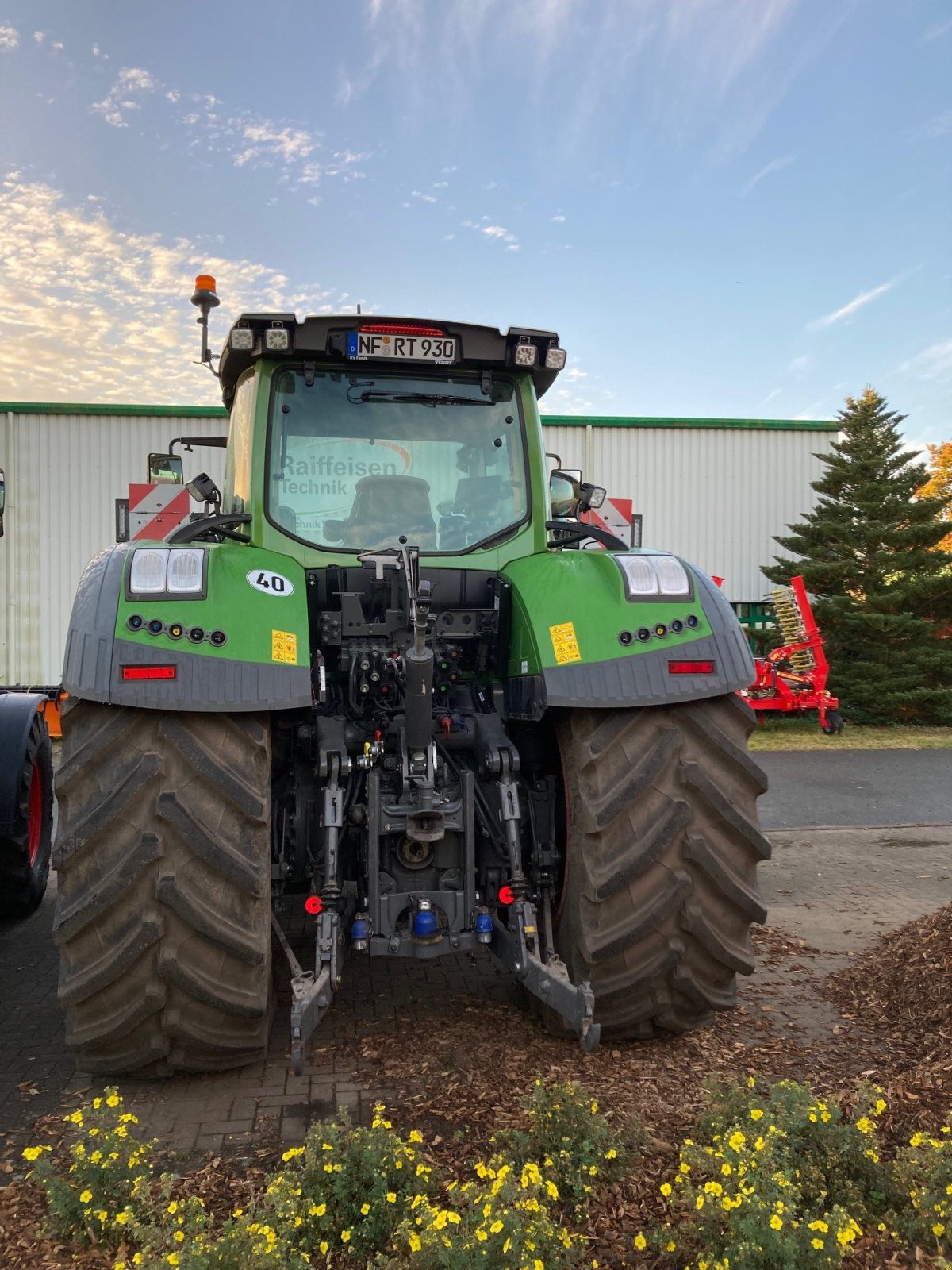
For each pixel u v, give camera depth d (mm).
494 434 3781
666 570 3238
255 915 2830
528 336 3672
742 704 3188
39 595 13305
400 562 3258
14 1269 2131
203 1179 2521
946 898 5523
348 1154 2355
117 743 2770
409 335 3602
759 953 4461
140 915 2717
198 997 2758
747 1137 2367
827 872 6164
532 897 3270
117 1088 3072
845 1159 2354
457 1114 2840
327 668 3543
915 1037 3396
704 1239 2080
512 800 3180
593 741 3031
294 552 3533
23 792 4973
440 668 3447
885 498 15039
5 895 5066
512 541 3725
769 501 15320
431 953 3016
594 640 3076
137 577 2898
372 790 3061
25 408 13211
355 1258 2172
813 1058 3266
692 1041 3389
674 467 15008
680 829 2979
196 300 4363
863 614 14227
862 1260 2061
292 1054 2648
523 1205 2084
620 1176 2408
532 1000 3600
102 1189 2303
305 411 3656
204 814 2758
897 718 14484
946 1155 2252
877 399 15289
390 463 3686
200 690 2750
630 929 2949
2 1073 3240
